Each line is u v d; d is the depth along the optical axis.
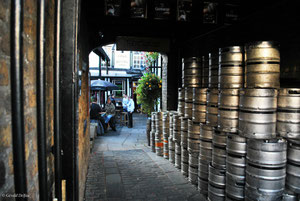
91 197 4.00
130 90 18.97
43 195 1.24
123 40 7.08
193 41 7.14
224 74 3.43
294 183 2.73
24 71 1.17
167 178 4.86
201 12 5.38
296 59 3.77
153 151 6.91
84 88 4.46
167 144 6.14
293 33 3.82
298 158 2.68
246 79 3.21
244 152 3.08
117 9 5.10
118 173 5.14
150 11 5.35
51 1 1.69
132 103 11.69
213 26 6.54
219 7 5.42
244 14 5.41
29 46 1.25
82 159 3.71
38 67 1.20
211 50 6.31
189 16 5.36
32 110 1.32
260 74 3.04
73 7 1.68
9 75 1.02
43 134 1.24
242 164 3.12
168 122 6.11
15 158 0.96
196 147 4.39
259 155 2.79
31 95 1.30
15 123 0.95
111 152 6.90
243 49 3.34
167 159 6.15
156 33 7.35
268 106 2.86
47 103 1.58
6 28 0.99
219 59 3.53
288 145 2.80
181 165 5.05
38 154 1.23
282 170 2.78
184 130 4.86
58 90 1.51
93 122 9.58
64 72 1.68
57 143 1.53
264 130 2.88
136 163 5.84
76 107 1.83
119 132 10.44
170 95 7.67
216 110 3.68
